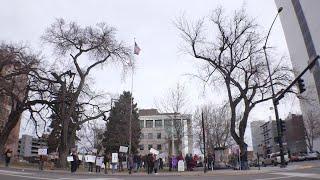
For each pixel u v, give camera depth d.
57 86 42.12
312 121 88.75
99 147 74.62
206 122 65.06
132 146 81.25
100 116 44.19
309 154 69.19
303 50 93.88
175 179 20.69
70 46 41.41
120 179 20.61
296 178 19.47
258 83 36.88
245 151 35.22
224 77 37.62
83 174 26.88
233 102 36.84
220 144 65.81
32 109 43.12
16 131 81.62
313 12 85.88
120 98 77.25
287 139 116.75
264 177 20.89
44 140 50.50
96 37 41.97
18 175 21.70
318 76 82.62
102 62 42.84
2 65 40.06
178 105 58.03
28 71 40.03
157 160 34.16
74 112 43.38
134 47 47.12
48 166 37.72
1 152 43.22
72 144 41.84
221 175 24.38
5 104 45.47
